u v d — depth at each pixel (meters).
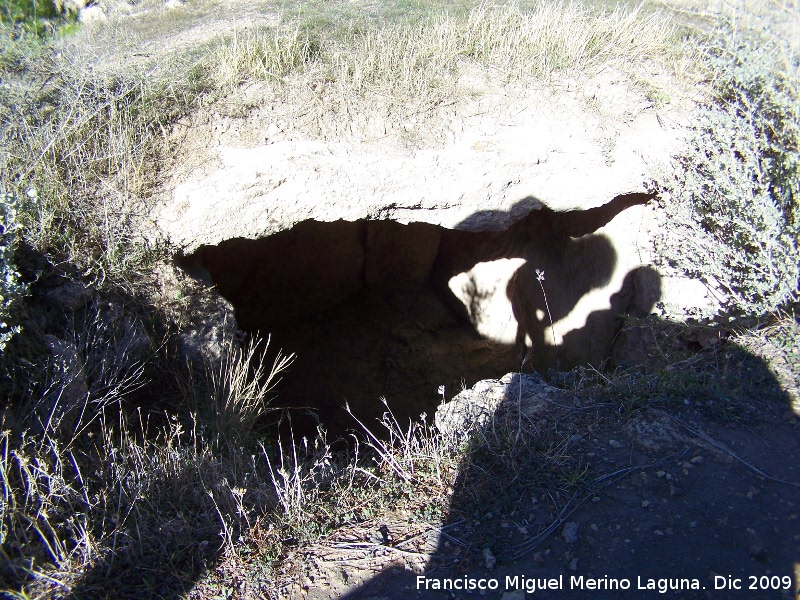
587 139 5.80
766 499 3.28
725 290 5.10
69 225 4.75
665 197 5.57
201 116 5.57
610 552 3.08
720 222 5.05
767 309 4.60
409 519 3.37
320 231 9.04
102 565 2.99
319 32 6.90
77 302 4.39
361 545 3.22
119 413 4.01
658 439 3.70
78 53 6.32
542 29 6.60
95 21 8.29
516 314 8.37
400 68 6.13
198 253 6.04
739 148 5.03
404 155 5.59
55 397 3.68
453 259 9.52
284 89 5.86
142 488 3.38
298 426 7.56
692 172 5.41
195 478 3.54
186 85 5.85
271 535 3.26
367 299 9.81
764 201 4.72
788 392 4.00
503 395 4.23
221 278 8.09
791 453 3.57
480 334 9.10
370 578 3.05
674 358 4.83
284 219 5.53
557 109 5.92
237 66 6.02
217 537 3.24
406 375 8.52
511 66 6.27
